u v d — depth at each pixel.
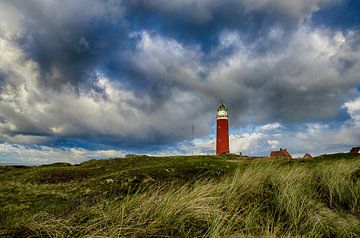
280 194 5.84
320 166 9.90
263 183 6.78
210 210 4.59
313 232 4.49
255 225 4.61
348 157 25.30
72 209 5.18
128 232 3.88
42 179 25.64
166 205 4.57
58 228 3.95
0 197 7.45
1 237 3.73
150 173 17.19
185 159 41.97
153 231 4.00
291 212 5.12
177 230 4.18
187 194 5.11
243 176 6.55
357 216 5.74
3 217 5.09
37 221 4.18
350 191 6.86
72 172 29.31
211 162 26.45
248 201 5.68
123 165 37.97
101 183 14.60
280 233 4.47
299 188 6.43
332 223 5.06
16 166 48.75
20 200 6.94
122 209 4.43
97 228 4.04
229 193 5.66
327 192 7.11
